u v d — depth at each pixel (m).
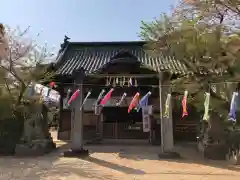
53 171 9.39
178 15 11.98
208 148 11.95
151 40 12.66
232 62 10.70
